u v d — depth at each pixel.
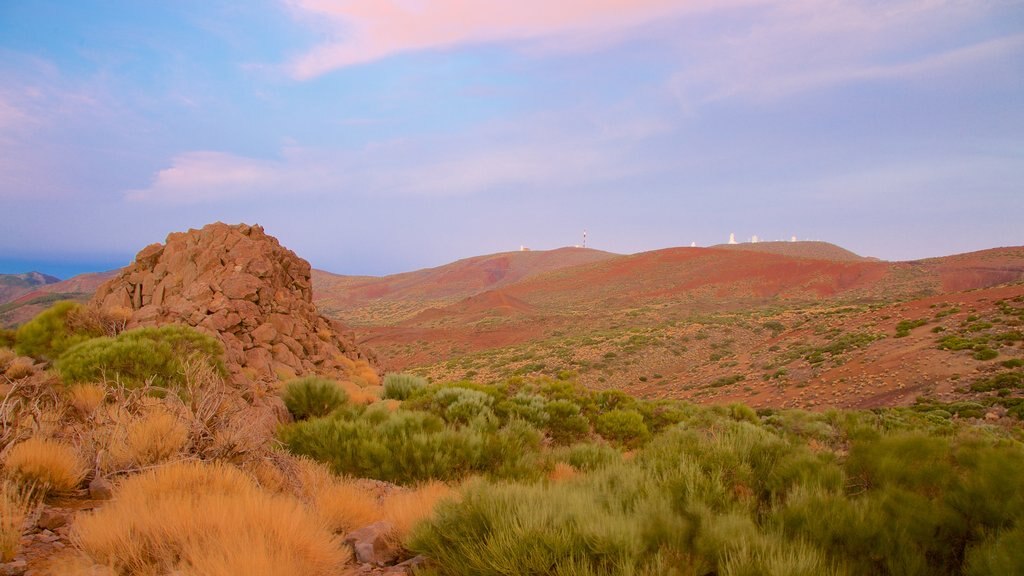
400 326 146.25
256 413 9.12
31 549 3.86
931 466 5.30
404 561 4.71
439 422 10.70
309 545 4.30
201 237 23.30
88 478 5.39
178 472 5.12
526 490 4.82
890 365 39.25
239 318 18.81
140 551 3.75
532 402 16.17
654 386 53.97
